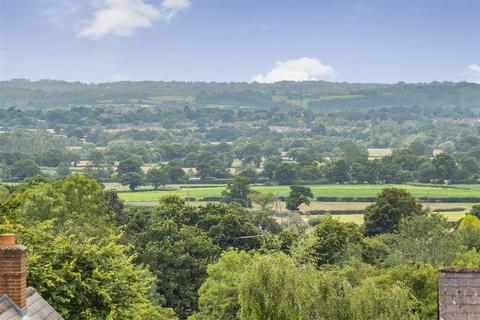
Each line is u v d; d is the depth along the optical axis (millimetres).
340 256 113250
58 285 43094
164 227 113062
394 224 158625
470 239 131375
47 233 48312
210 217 128750
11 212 61125
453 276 36062
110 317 43156
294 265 45031
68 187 96750
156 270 105375
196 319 84250
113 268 47406
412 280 65625
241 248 125438
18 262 27406
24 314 27625
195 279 107750
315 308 43688
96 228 90062
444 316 35094
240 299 44125
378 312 44125
